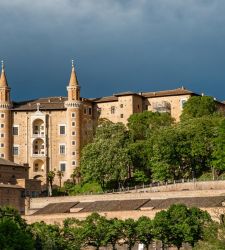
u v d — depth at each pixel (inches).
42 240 5664.4
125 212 7249.0
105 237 6250.0
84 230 6210.6
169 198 7534.5
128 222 6309.1
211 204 6875.0
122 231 6284.5
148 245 6338.6
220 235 5073.8
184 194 7623.0
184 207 6274.6
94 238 6264.8
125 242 6328.7
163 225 6161.4
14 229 5108.3
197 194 7554.1
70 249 5871.1
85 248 6505.9
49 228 6082.7
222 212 6525.6
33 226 6141.7
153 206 7293.3
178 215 6186.0
